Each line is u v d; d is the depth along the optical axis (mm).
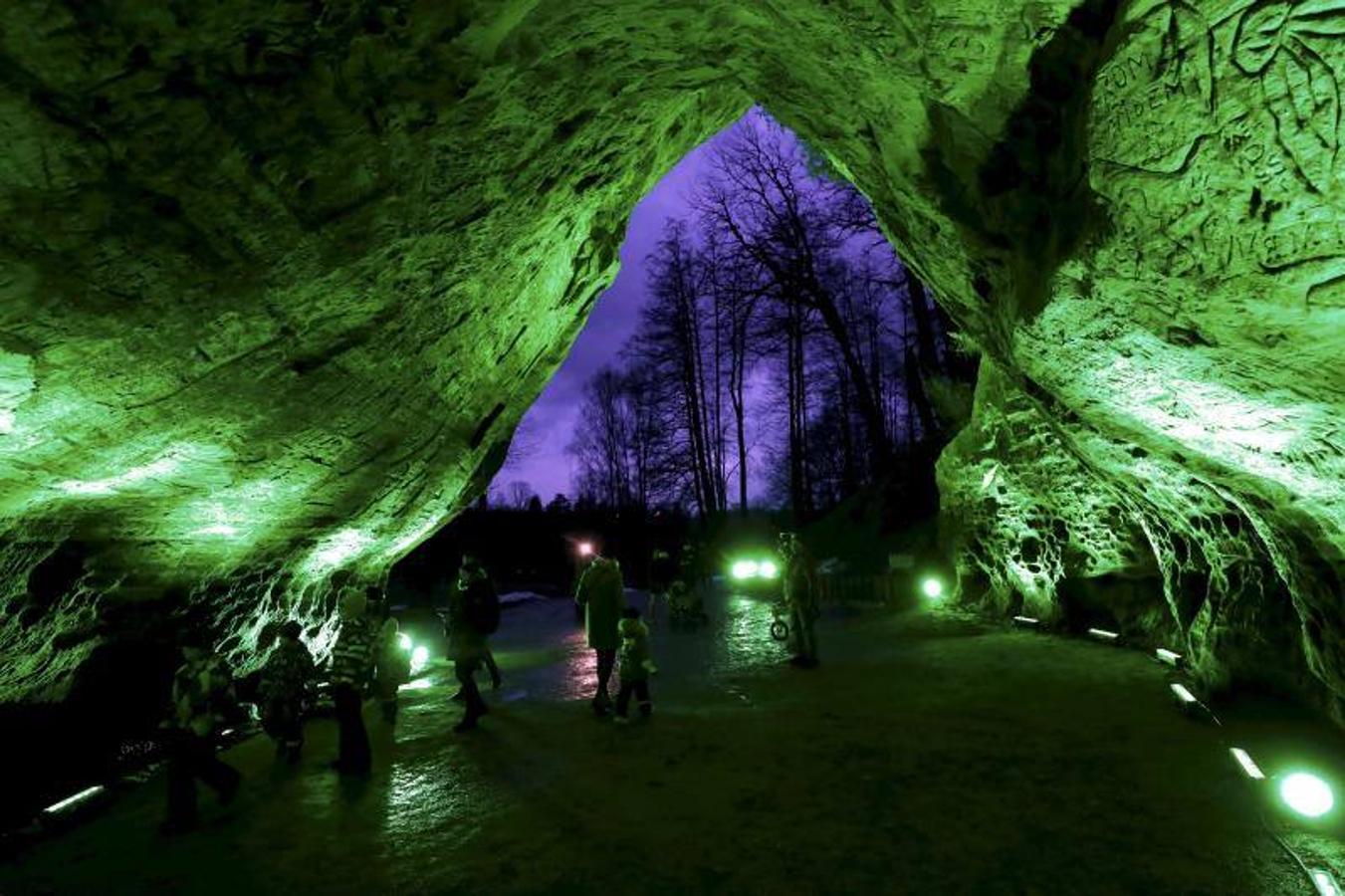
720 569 33219
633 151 6918
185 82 3174
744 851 4238
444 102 4152
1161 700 6992
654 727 7156
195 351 4547
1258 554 6379
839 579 19078
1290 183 2584
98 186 3297
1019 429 11469
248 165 3688
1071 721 6473
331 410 6234
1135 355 3943
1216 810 4391
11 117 2885
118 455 4902
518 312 7980
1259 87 2508
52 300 3615
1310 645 5426
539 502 35906
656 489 42375
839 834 4383
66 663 6023
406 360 6609
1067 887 3619
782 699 8062
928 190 5035
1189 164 2783
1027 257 4398
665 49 5035
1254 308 3023
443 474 9367
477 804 5309
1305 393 3418
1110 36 2869
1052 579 11844
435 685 10648
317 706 8852
